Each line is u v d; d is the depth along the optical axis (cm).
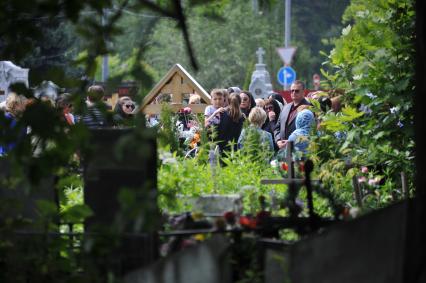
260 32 11488
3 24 954
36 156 927
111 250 916
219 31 11169
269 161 2273
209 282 884
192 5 1020
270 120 2703
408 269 805
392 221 816
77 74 1076
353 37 1703
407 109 1630
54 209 978
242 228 966
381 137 1658
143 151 794
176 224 1069
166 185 1316
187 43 1037
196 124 2616
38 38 1002
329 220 1069
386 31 1664
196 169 1680
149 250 939
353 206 1377
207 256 888
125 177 961
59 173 1038
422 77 888
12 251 986
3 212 987
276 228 1055
